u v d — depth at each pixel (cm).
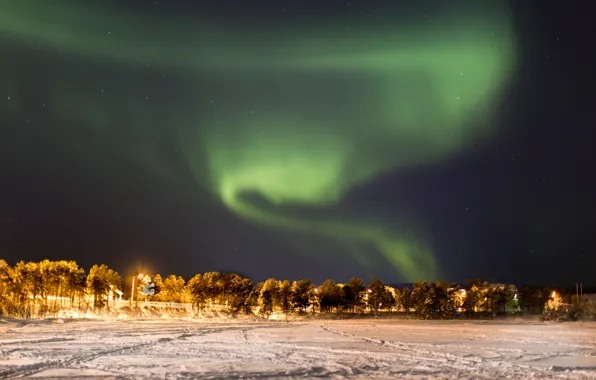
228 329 2736
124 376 1284
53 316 3325
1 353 1647
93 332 2367
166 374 1320
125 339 2091
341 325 3250
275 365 1497
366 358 1678
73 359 1538
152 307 3956
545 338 2483
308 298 4347
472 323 3728
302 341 2180
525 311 5050
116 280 3928
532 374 1419
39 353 1652
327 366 1496
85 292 3709
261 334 2477
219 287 4119
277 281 4278
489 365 1569
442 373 1415
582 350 1980
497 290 4972
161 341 2050
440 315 4419
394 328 3038
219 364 1496
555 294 4831
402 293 4681
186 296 4147
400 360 1645
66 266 3681
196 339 2167
